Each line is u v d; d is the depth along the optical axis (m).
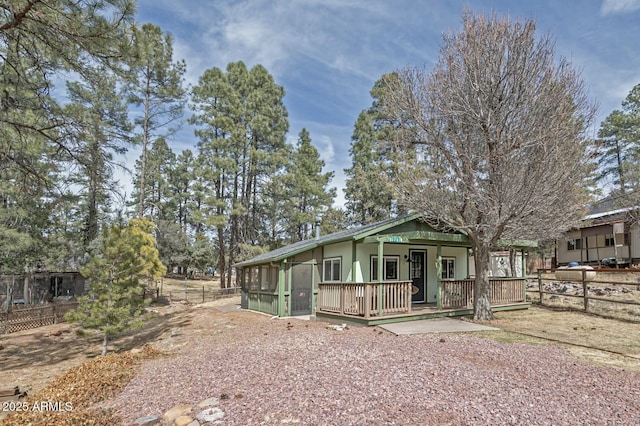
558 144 9.54
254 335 9.72
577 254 24.62
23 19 6.39
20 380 7.95
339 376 5.56
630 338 8.21
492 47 10.05
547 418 4.05
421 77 11.26
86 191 21.06
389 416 4.16
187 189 40.56
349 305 11.06
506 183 9.64
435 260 14.60
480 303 11.05
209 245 37.03
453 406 4.39
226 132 26.09
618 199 21.16
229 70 28.59
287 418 4.22
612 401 4.51
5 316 14.56
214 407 4.66
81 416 4.70
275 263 13.71
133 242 10.59
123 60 7.44
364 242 11.80
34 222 16.30
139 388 5.80
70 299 20.38
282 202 29.89
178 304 21.56
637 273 15.16
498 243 12.85
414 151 11.31
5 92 8.04
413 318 10.93
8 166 8.80
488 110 9.91
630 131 24.88
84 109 8.69
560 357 6.57
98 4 6.79
